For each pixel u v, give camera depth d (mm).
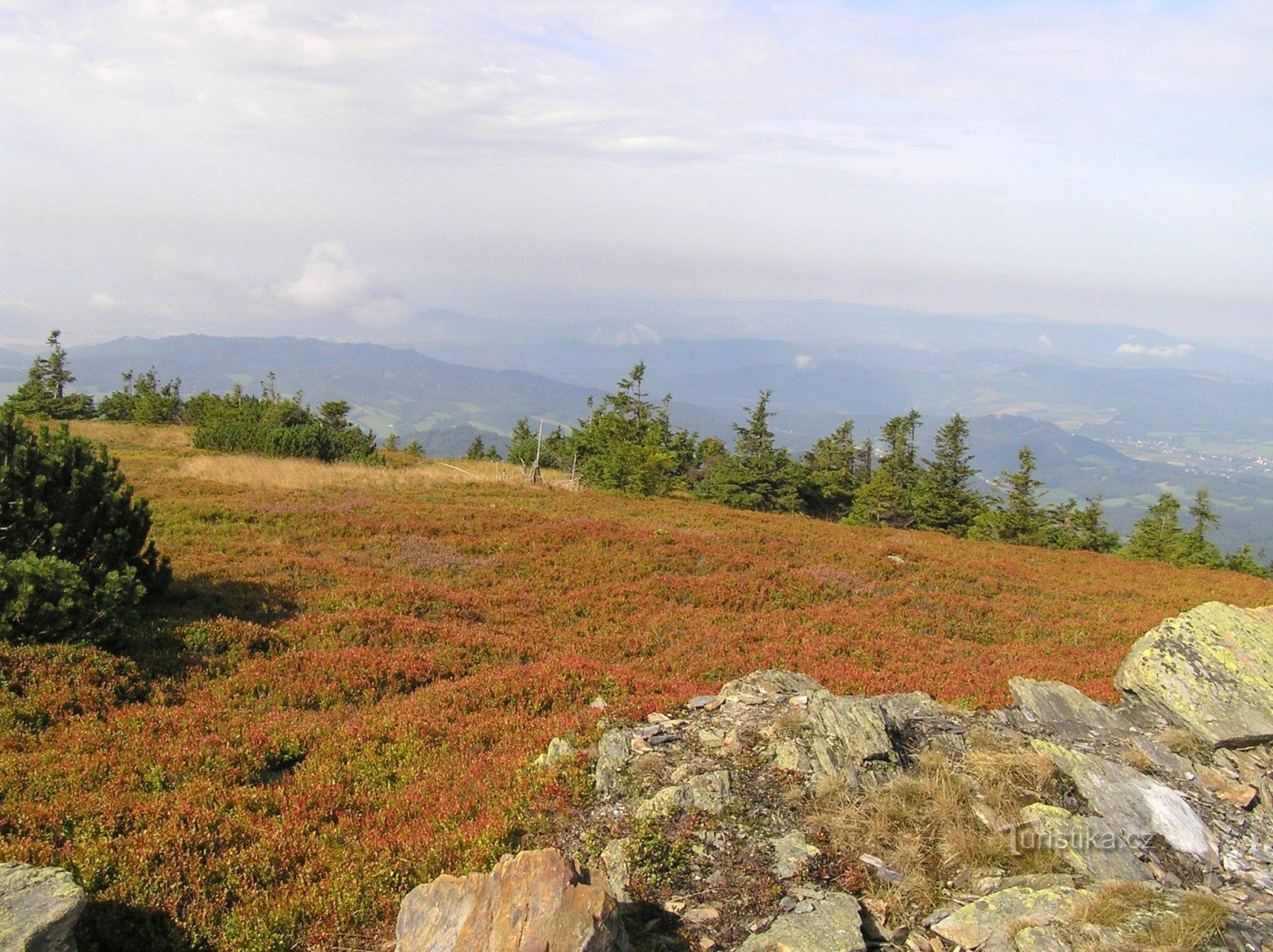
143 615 15141
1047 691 11961
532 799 8797
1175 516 62250
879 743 9430
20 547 13992
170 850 7410
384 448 69500
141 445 48719
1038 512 62906
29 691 10680
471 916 5754
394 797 9188
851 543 32844
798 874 7223
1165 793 8898
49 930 5285
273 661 13516
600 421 63062
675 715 11148
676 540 28922
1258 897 7434
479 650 15539
